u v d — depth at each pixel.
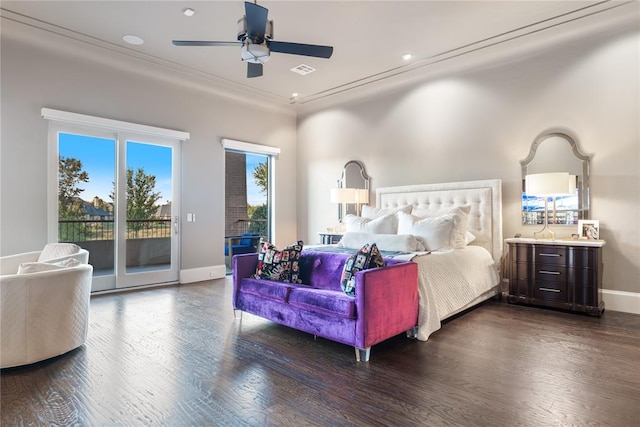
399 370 2.34
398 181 5.50
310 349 2.72
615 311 3.72
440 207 4.86
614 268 3.77
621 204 3.73
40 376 2.26
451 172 4.94
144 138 5.00
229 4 3.40
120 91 4.73
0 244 3.85
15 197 3.94
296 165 7.01
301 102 6.41
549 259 3.77
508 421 1.75
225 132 5.91
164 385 2.14
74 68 4.34
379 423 1.74
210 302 4.17
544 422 1.74
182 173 5.36
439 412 1.83
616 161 3.75
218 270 5.77
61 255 3.42
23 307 2.36
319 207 6.61
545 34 4.03
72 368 2.37
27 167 4.02
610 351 2.64
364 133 5.93
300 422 1.75
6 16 3.61
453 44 4.24
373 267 2.70
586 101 3.92
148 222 5.05
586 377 2.22
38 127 4.09
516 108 4.39
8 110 3.90
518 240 3.97
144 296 4.46
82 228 4.46
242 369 2.36
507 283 4.34
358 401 1.95
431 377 2.24
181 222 5.36
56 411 1.85
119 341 2.88
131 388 2.10
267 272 3.37
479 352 2.64
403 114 5.45
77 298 2.67
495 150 4.55
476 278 3.77
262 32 2.82
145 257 5.02
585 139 3.93
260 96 6.08
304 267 3.51
